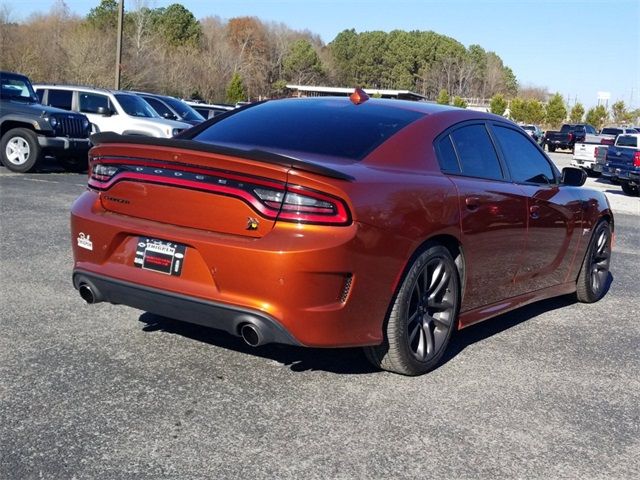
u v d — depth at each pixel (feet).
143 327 14.44
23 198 31.27
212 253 10.90
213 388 11.60
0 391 11.00
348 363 13.16
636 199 57.98
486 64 409.28
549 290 17.46
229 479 8.83
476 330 16.31
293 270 10.41
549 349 15.19
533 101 259.19
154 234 11.51
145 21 186.39
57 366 12.14
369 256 10.99
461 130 14.29
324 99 15.08
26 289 16.79
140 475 8.80
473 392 12.26
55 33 146.00
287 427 10.35
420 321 12.71
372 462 9.49
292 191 10.62
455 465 9.59
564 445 10.47
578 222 17.88
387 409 11.23
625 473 9.73
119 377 11.81
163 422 10.27
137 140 11.77
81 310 15.39
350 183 10.93
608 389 12.96
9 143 42.45
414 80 404.77
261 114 14.35
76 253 12.64
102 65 139.33
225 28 319.68
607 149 61.57
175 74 167.02
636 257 28.68
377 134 12.92
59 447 9.38
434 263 12.65
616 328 17.35
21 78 45.55
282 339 10.74
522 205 15.06
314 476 9.03
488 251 14.02
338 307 10.86
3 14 138.00
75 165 46.62
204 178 11.18
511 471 9.54
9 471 8.72
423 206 12.03
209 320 11.20
